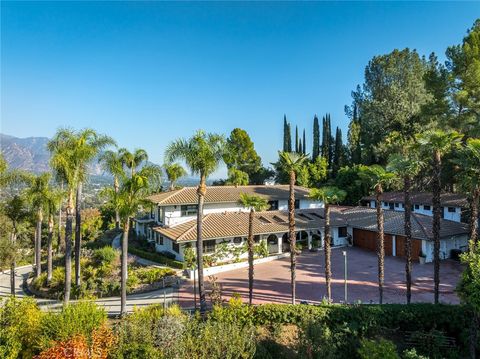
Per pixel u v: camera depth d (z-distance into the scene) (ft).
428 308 60.34
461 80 143.54
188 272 97.50
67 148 81.71
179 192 135.13
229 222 121.60
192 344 44.55
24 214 100.94
